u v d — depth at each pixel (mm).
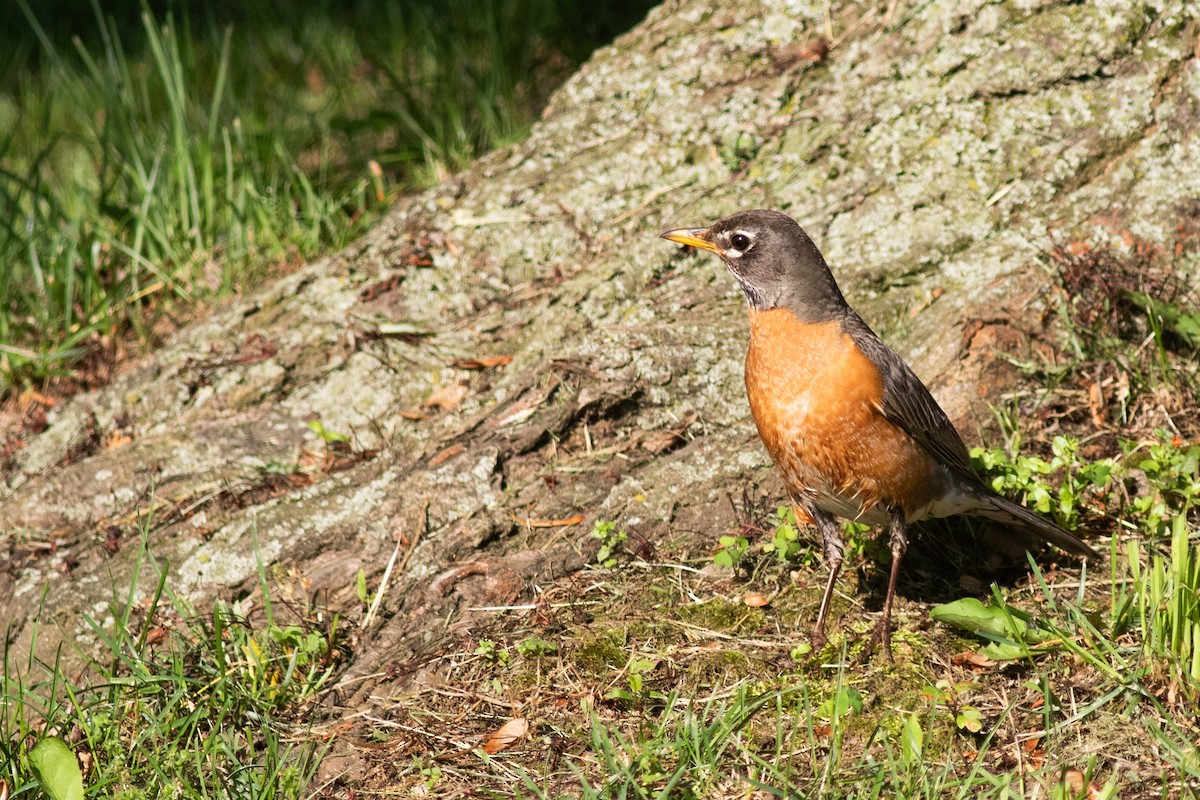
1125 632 7484
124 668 8422
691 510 9172
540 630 8281
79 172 16625
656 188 11320
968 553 8875
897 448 7898
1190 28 10391
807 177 10922
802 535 8969
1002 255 10094
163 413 10805
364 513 9297
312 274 11562
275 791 7117
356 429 10297
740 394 9938
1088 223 10188
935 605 8320
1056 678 7324
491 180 11836
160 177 13836
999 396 9586
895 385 7867
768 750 7062
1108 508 8883
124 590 9047
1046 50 10578
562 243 11211
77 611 8953
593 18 17500
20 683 7512
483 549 9031
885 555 8727
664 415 9883
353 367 10688
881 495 8016
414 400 10383
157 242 13297
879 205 10594
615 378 9906
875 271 10258
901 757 6836
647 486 9305
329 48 18672
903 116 10828
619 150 11578
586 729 7406
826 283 8172
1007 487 8719
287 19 19984
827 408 7883
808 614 8266
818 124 11094
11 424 11422
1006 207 10328
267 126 16266
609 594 8586
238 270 12953
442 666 8102
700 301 10406
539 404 9812
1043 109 10508
